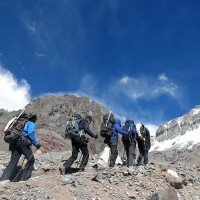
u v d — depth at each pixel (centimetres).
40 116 13412
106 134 1472
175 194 1080
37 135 3011
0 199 1025
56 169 1430
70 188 1120
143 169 1338
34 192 1061
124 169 1337
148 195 1168
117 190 1174
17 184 1133
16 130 1272
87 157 1405
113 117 1505
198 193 1266
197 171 1536
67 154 1827
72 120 1398
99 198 1095
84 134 1401
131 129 1512
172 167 1509
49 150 2891
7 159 1692
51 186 1113
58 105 14825
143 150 1606
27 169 1272
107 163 1505
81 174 1288
